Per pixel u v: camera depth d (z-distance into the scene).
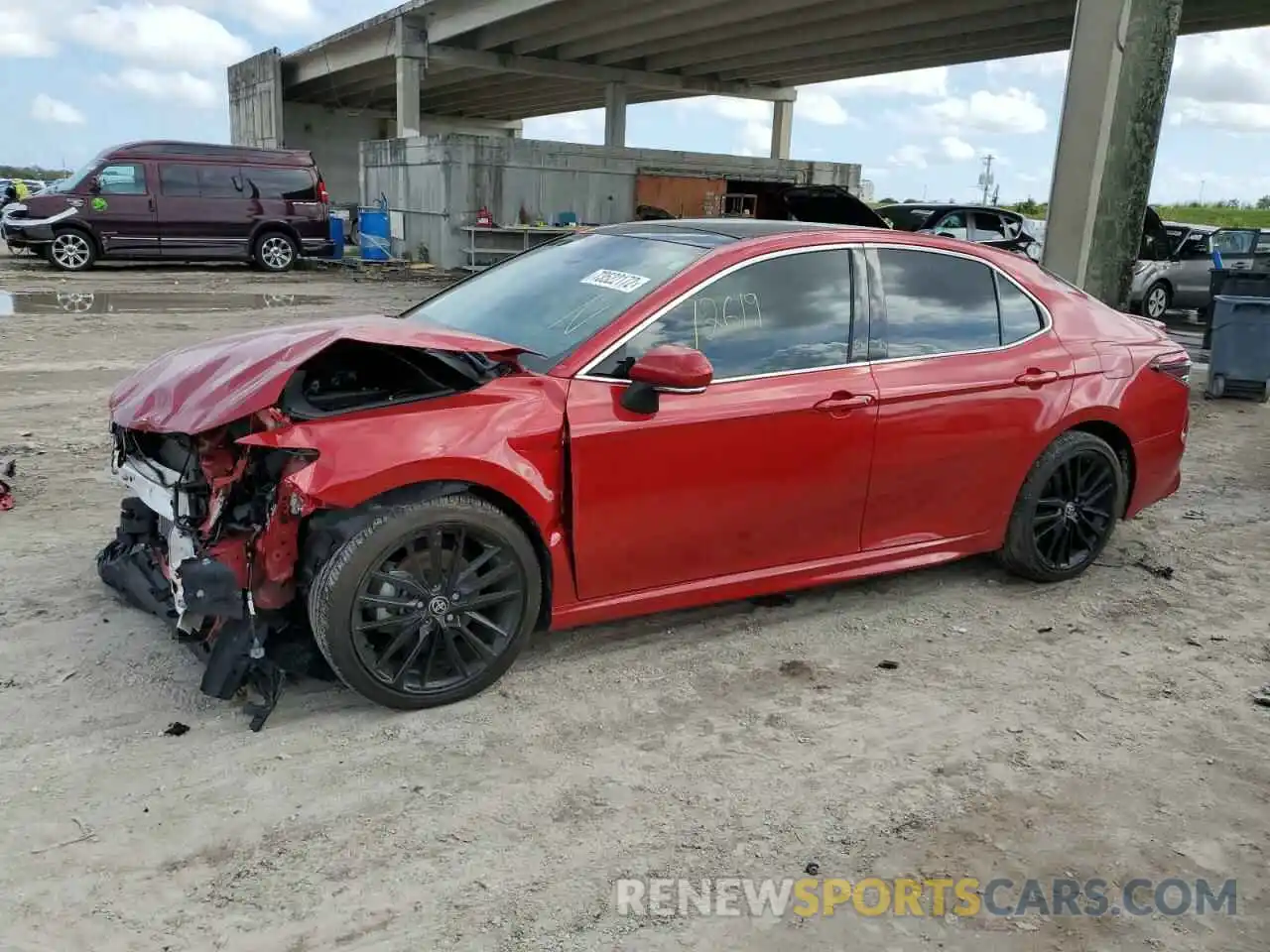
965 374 4.42
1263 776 3.40
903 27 26.23
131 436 3.80
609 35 30.48
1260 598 4.98
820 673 4.01
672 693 3.80
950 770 3.38
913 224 18.77
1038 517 4.82
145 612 4.19
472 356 3.74
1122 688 4.00
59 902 2.58
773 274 4.06
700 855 2.89
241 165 19.83
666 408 3.73
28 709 3.45
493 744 3.40
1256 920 2.73
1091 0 11.15
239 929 2.52
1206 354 12.94
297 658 3.48
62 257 18.61
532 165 23.50
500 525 3.51
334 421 3.29
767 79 36.75
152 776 3.12
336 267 22.88
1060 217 11.73
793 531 4.13
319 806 3.02
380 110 49.66
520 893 2.70
